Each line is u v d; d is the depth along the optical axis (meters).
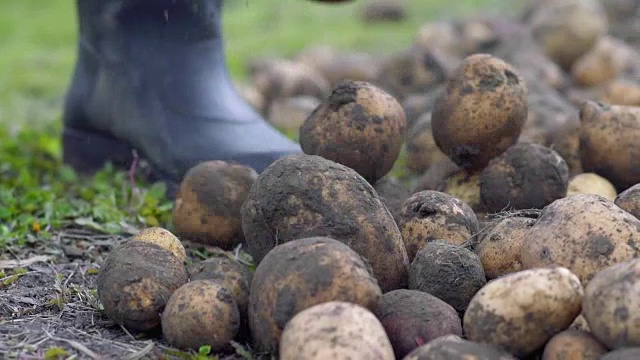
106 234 1.21
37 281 1.08
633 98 1.53
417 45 1.92
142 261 0.97
